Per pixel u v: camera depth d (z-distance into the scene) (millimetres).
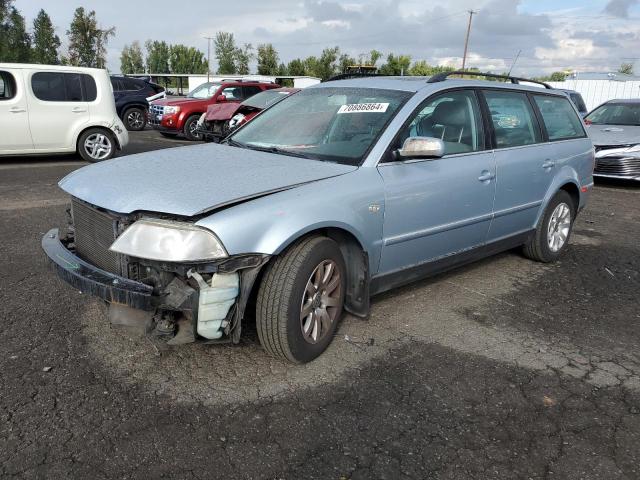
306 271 3178
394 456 2617
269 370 3314
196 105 15789
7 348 3424
